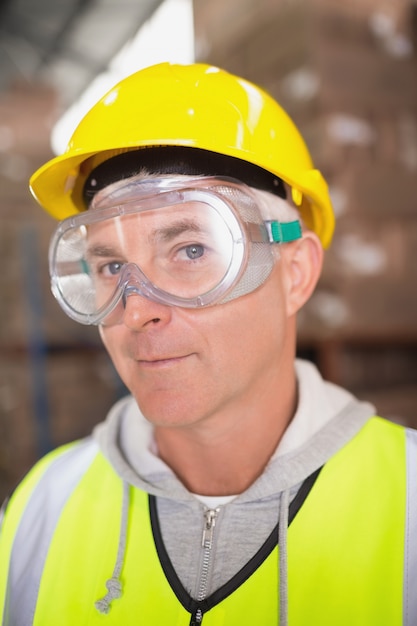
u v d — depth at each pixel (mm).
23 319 2834
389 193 2055
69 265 872
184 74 806
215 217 727
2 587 919
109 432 934
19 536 946
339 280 2018
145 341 754
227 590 757
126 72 6555
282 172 802
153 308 741
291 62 2012
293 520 783
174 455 875
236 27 2229
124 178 782
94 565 843
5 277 2861
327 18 1967
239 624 746
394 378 2375
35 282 2848
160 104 770
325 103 1950
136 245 760
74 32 6273
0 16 6059
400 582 743
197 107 772
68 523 903
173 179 750
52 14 5977
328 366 2207
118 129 768
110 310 780
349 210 1988
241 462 833
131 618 786
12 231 2859
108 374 3039
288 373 859
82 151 774
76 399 2955
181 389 756
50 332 2922
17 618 872
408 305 2102
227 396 765
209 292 727
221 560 780
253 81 2174
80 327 2979
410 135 2104
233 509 798
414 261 2111
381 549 763
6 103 3023
